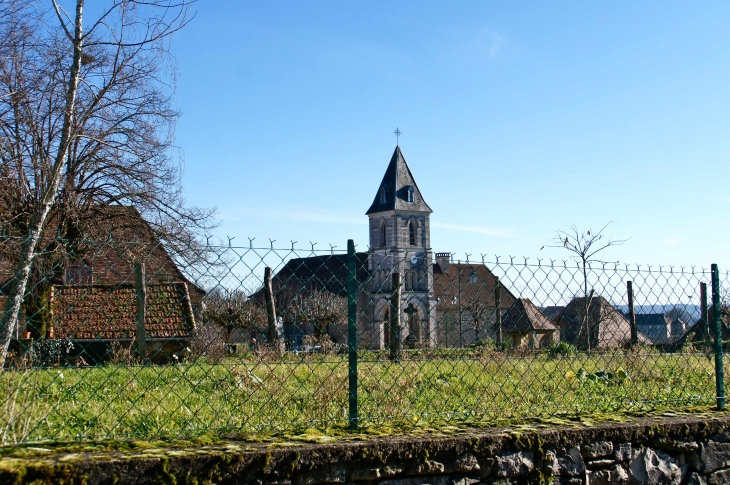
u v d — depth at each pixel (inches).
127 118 709.3
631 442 198.7
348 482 168.1
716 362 236.4
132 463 150.0
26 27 487.8
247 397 238.2
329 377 253.6
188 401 242.2
